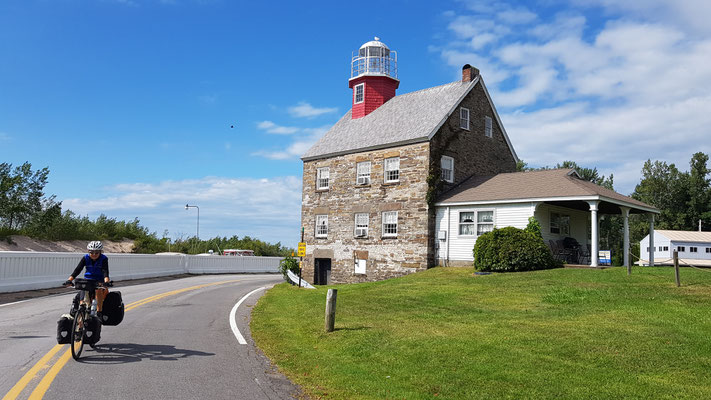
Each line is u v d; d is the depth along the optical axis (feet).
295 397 21.75
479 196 84.64
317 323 40.55
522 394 22.18
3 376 23.27
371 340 33.06
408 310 46.01
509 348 29.81
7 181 116.98
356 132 107.86
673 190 207.31
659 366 25.80
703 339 30.25
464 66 102.68
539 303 46.37
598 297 46.44
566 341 30.94
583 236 92.32
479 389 22.88
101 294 30.40
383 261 94.43
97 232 145.79
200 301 56.85
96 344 31.12
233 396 21.36
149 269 98.78
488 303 48.16
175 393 21.40
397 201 93.56
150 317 43.42
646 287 49.93
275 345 32.60
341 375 25.35
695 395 21.81
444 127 93.45
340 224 102.99
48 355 27.63
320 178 109.29
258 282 94.07
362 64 117.91
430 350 29.84
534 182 83.20
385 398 21.91
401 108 106.32
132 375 24.06
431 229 89.10
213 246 185.06
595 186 80.18
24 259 63.10
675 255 50.55
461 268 82.99
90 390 21.43
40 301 53.21
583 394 22.06
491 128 105.50
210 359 28.09
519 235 73.56
